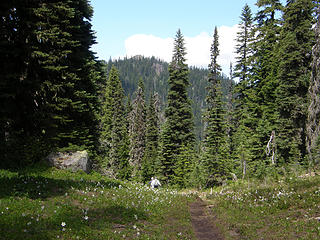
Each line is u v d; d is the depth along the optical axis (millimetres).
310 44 25359
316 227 8484
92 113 21234
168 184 33000
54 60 16469
